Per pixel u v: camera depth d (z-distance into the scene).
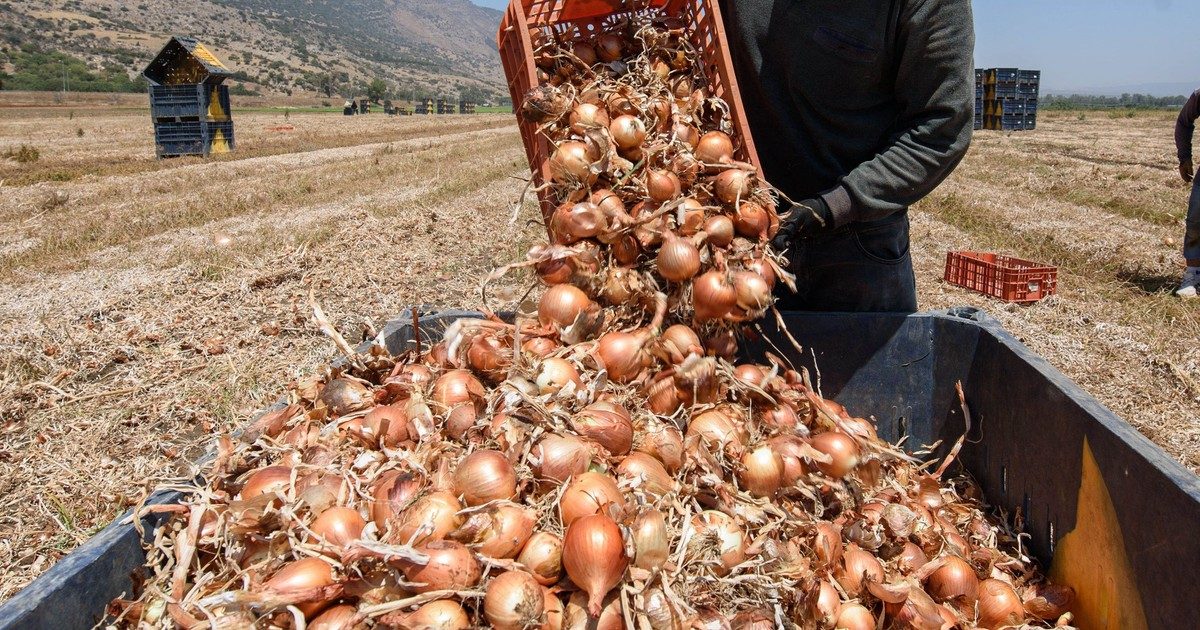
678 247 2.70
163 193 16.70
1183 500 1.76
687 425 2.58
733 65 3.51
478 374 2.72
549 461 2.04
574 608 1.79
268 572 1.85
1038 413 2.53
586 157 2.95
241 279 8.20
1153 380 5.63
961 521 2.77
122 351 6.12
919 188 3.12
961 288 8.23
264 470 2.12
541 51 3.38
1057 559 2.43
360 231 10.99
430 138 39.66
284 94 189.62
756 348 3.35
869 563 2.30
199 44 28.56
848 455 2.55
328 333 2.76
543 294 2.85
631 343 2.65
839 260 3.50
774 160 3.59
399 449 2.28
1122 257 9.53
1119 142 33.12
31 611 1.51
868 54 3.11
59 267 9.38
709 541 2.01
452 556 1.75
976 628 2.32
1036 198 15.27
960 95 3.02
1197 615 1.71
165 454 4.46
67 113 70.25
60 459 4.44
